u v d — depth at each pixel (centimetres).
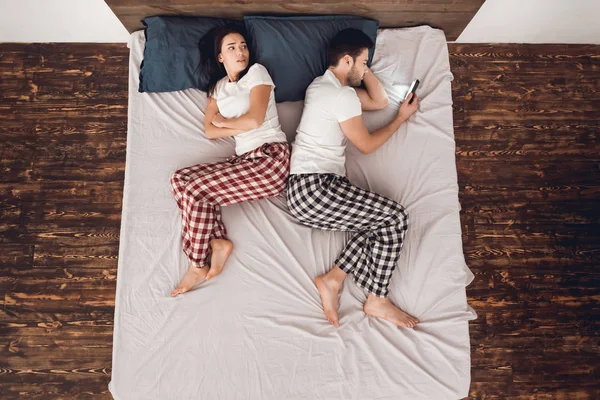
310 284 176
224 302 173
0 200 227
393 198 185
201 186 174
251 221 184
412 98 191
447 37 218
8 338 213
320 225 178
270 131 179
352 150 191
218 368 166
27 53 242
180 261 178
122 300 173
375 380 165
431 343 169
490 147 237
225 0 189
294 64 189
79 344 213
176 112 195
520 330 218
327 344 169
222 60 180
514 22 229
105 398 209
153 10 193
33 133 235
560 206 231
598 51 245
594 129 240
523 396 212
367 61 196
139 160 189
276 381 165
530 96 242
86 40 240
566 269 225
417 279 177
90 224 225
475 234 227
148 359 167
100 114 236
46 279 220
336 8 194
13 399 208
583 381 213
